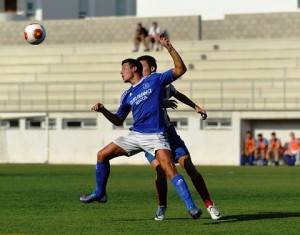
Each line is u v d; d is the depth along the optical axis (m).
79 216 49.34
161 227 43.16
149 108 43.94
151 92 44.00
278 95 151.25
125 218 48.06
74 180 89.69
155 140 43.81
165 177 46.22
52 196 65.44
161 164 43.56
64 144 152.50
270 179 93.12
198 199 62.16
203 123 146.75
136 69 44.44
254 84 152.75
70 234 40.50
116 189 74.38
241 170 119.38
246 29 174.25
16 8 192.38
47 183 83.81
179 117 147.75
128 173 108.00
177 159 45.38
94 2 199.62
